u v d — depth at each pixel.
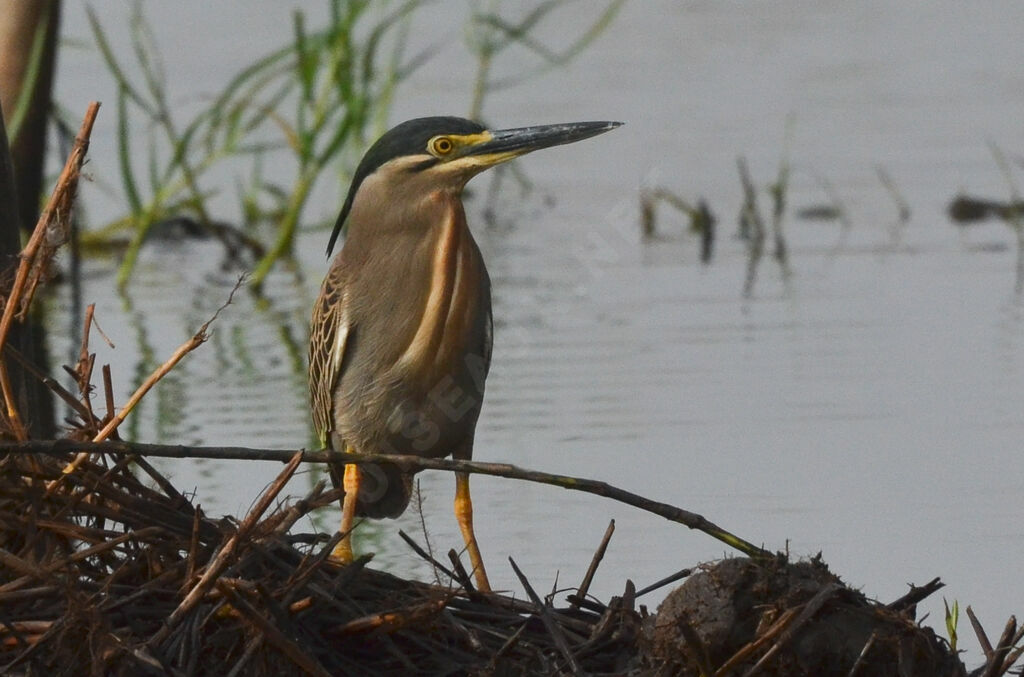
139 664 7.14
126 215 20.64
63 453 7.76
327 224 19.17
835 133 21.91
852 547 9.93
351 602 7.73
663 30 26.00
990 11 27.11
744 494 10.91
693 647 7.19
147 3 26.41
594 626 7.91
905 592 9.27
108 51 18.23
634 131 22.22
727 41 25.78
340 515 11.09
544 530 10.49
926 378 13.38
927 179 20.19
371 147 9.59
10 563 7.23
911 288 16.33
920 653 7.34
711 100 23.09
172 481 11.41
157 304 17.12
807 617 7.17
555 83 23.58
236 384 14.09
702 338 14.84
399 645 7.80
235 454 7.62
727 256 18.14
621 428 12.33
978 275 16.69
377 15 24.86
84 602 7.18
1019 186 19.75
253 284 17.91
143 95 22.31
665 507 7.67
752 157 21.17
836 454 11.65
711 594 7.41
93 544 7.79
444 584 8.98
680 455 11.70
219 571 7.16
